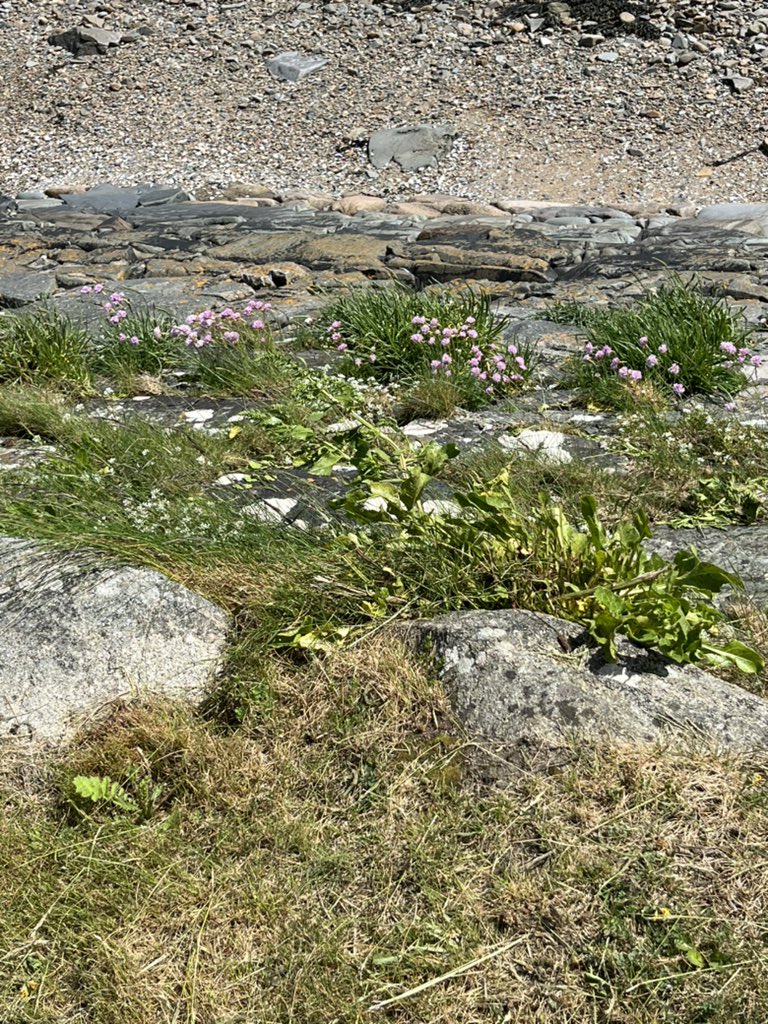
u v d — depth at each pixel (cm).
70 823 282
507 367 655
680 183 1262
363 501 368
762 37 1483
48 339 682
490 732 292
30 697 307
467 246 1044
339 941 249
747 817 267
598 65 1501
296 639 328
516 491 446
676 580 323
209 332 720
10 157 1510
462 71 1541
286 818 280
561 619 325
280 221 1206
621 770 280
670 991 233
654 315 680
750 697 305
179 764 295
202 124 1525
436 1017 231
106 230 1187
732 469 494
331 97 1538
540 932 247
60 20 1795
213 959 246
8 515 390
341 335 731
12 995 238
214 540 377
